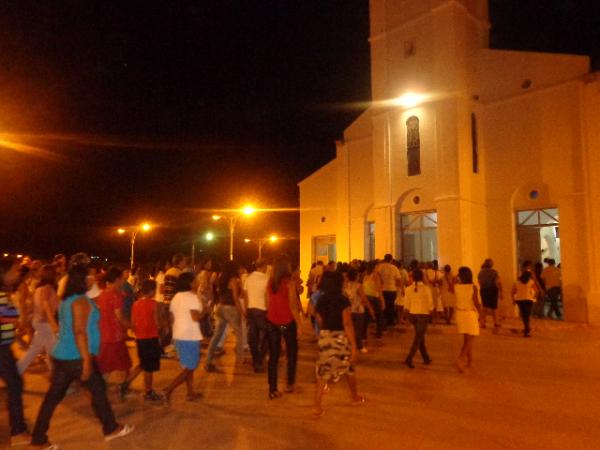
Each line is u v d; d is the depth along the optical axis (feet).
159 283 37.37
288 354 24.85
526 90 58.23
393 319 47.03
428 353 35.55
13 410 18.28
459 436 18.62
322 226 79.87
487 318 55.36
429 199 62.44
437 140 60.80
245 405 22.80
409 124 64.54
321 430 19.35
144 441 18.28
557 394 24.43
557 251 55.47
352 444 17.87
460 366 29.58
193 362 23.09
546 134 56.44
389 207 65.67
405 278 49.85
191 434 18.98
